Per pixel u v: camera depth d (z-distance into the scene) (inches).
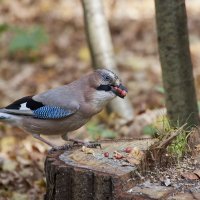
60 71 832.3
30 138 580.4
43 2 1097.4
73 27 995.9
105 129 567.8
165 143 326.6
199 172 321.4
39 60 884.0
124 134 548.1
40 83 794.8
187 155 347.3
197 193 298.5
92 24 595.5
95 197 306.5
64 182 319.0
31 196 442.0
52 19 1031.6
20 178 470.9
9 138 575.5
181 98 431.5
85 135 561.9
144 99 697.0
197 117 437.7
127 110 603.2
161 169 327.6
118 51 885.8
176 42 425.1
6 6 1081.4
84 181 309.4
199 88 699.4
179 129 336.5
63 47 920.3
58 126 384.5
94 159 333.4
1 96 753.0
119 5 1068.5
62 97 381.4
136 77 786.2
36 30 893.2
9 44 906.1
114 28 971.3
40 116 381.4
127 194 297.4
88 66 842.8
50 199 329.4
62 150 358.0
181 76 429.1
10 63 874.1
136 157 324.2
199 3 1078.4
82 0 597.6
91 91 379.9
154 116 550.6
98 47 594.9
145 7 1056.8
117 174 302.7
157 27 430.6
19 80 808.3
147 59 852.0
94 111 383.9
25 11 1065.5
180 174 323.0
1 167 490.3
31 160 512.1
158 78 778.2
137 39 932.0
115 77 381.7
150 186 308.5
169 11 421.4
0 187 459.2
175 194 297.4
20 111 387.9
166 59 429.7
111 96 382.6
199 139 362.9
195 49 871.1
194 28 957.2
